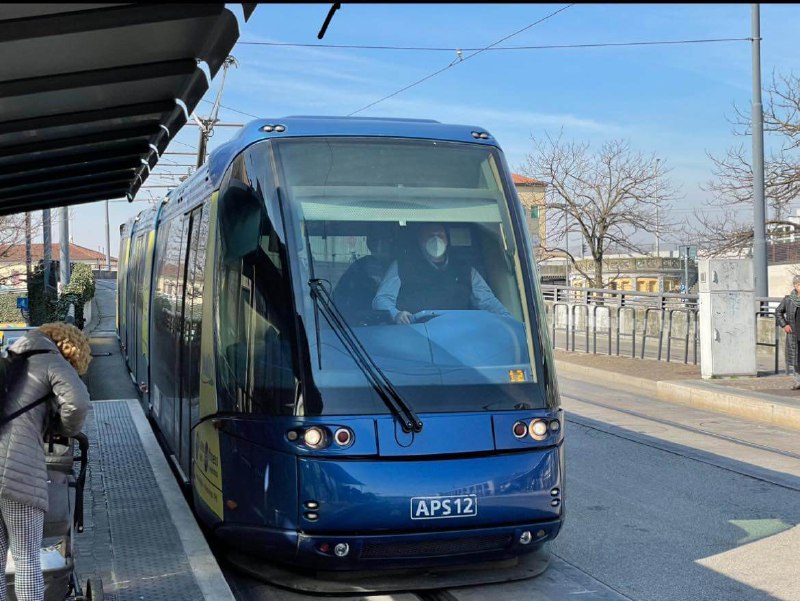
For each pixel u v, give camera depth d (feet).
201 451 21.12
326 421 17.24
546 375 19.07
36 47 12.52
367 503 16.94
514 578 19.35
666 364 60.13
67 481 14.47
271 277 18.52
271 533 17.47
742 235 92.94
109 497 23.26
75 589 15.12
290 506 17.17
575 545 22.18
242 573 19.61
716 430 38.11
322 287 18.37
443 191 20.04
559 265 203.00
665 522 24.23
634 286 162.40
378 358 18.02
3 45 12.22
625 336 73.46
